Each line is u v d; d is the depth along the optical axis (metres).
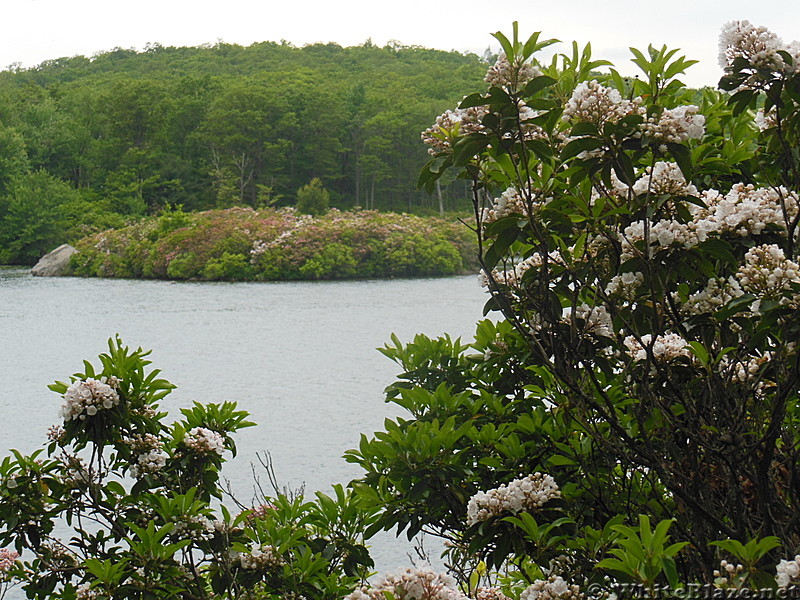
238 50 162.50
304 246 50.53
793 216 3.44
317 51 163.62
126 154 89.31
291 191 91.56
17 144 75.75
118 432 4.67
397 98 105.69
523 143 3.16
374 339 23.11
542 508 3.52
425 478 3.89
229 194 83.31
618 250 3.31
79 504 4.76
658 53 3.84
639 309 3.47
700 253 3.23
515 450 4.05
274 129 88.81
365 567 4.77
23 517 4.64
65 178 91.50
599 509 3.94
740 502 3.32
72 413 4.50
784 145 3.40
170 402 14.81
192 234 51.47
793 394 3.69
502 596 4.10
